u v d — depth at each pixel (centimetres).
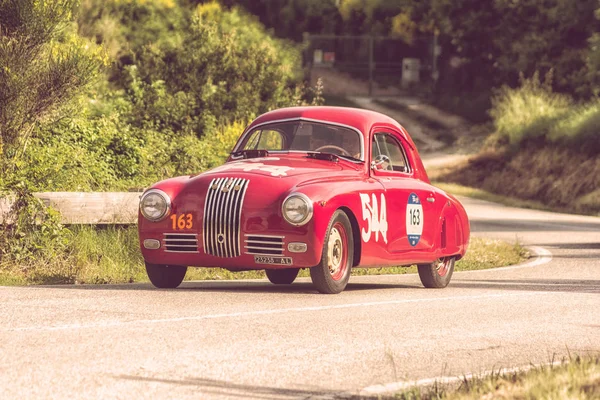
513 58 15775
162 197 2723
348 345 1977
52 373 1611
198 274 3519
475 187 12300
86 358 1733
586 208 10425
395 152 3181
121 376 1608
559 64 15025
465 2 16762
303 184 2700
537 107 12431
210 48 8825
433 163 13800
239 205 2664
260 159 2958
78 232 3459
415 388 1523
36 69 3781
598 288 3325
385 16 17675
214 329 2078
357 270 4066
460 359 1895
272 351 1872
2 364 1664
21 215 3291
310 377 1672
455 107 16262
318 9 17662
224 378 1631
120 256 3450
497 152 12812
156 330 2036
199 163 4947
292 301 2589
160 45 9819
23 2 3750
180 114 6625
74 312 2238
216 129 6481
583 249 5422
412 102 16588
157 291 2725
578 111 12088
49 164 3731
